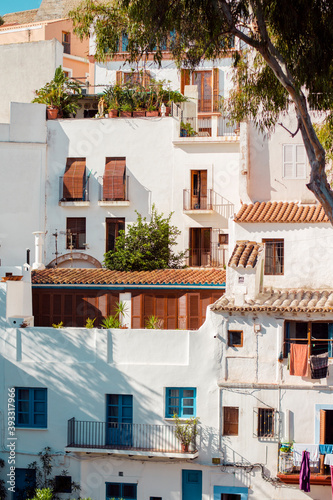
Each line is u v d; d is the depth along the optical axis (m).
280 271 35.62
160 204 43.94
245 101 29.00
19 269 36.44
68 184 44.31
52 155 45.09
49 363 33.97
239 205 43.03
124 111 44.94
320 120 36.03
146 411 33.16
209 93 50.75
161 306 37.41
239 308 32.16
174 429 32.78
